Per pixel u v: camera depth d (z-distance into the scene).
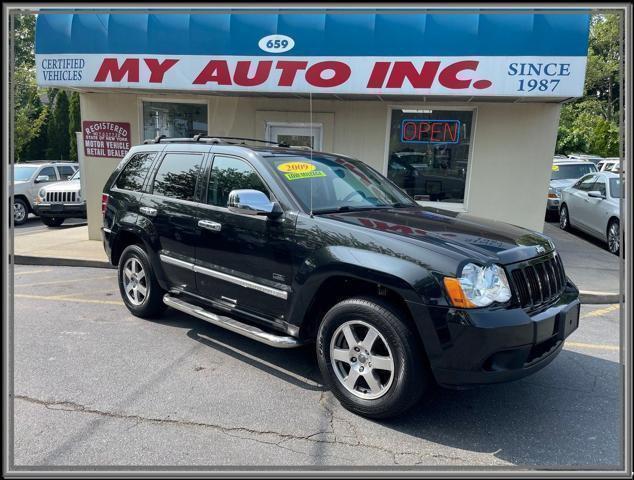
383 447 3.16
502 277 3.19
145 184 5.30
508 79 6.83
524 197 8.05
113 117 9.20
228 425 3.37
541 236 3.96
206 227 4.46
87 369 4.20
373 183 4.82
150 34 7.71
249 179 4.28
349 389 3.51
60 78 8.12
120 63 7.86
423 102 8.22
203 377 4.09
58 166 15.70
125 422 3.38
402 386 3.22
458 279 3.05
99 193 9.53
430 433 3.33
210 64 7.62
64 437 3.19
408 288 3.14
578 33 6.61
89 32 7.91
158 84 7.81
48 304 6.03
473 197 8.21
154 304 5.31
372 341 3.39
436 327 3.06
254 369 4.26
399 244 3.32
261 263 4.03
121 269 5.61
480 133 8.05
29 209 14.68
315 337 3.93
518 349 3.10
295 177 4.19
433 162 8.42
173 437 3.22
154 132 9.29
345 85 7.29
